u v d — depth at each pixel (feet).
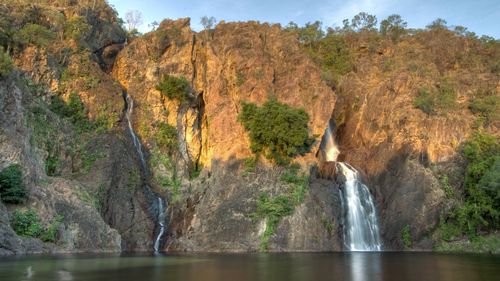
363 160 191.21
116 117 171.22
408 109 193.16
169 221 161.07
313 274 81.46
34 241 111.55
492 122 195.83
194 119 189.57
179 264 96.68
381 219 175.22
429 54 243.81
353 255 134.00
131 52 192.54
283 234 153.99
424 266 99.30
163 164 174.40
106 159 155.12
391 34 271.49
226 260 109.91
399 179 177.78
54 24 177.78
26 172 121.70
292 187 163.63
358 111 207.00
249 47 195.00
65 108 161.79
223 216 156.76
